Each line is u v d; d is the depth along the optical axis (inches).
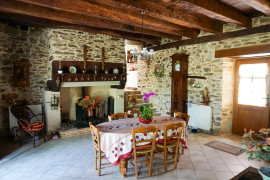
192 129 200.7
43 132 192.5
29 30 189.6
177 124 116.6
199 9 118.1
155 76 267.0
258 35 153.7
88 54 205.3
